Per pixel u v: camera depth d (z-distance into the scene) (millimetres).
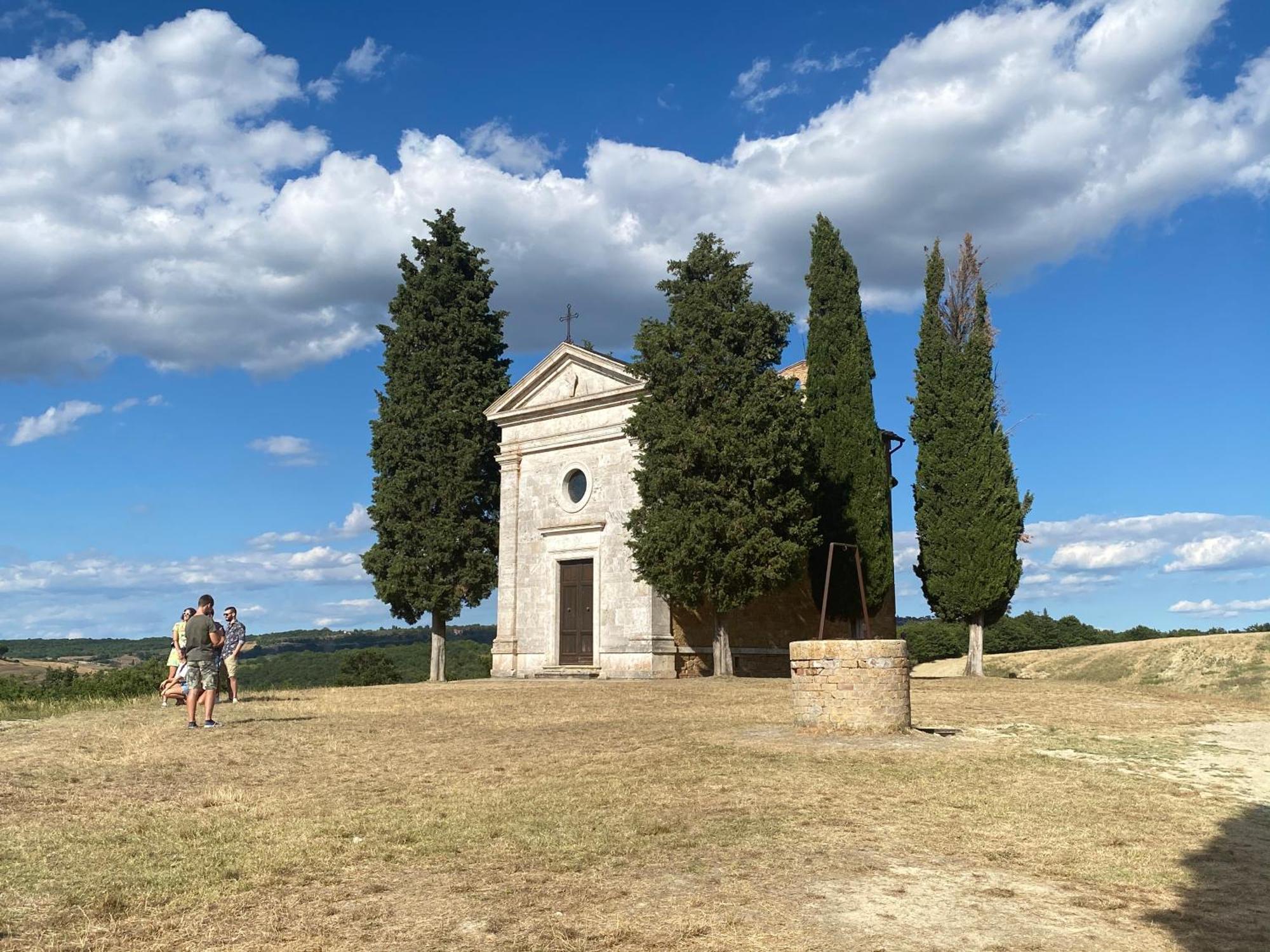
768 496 30656
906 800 11461
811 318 36844
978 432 34688
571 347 36500
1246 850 9758
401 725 18391
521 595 37125
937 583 34719
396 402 40156
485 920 7324
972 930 7242
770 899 7809
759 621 36906
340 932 7098
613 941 6887
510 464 38250
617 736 16406
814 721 16422
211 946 6840
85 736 16609
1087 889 8359
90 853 9195
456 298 41281
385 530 39219
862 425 35656
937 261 36531
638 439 32250
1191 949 6949
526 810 10766
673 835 9742
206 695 17766
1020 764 13906
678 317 32062
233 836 9859
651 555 30656
